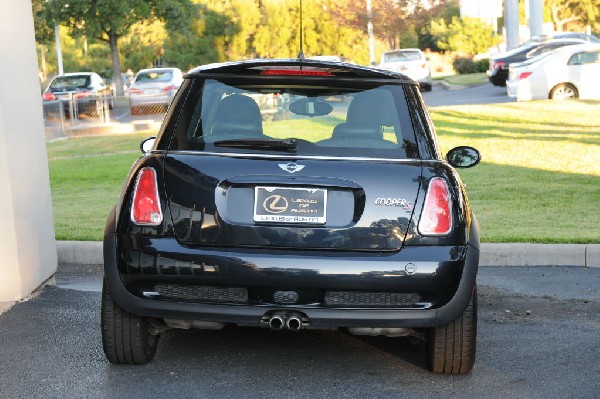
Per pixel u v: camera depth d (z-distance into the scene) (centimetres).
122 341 536
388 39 5559
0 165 695
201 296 499
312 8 5869
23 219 724
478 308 723
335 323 496
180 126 520
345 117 521
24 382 524
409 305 496
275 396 504
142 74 3344
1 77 686
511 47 4341
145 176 504
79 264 884
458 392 515
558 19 8169
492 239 925
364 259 489
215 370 549
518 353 594
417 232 496
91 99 3095
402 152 512
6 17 701
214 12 6219
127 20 4616
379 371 553
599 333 645
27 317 670
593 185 1345
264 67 528
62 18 4584
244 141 510
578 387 525
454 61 6150
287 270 486
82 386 517
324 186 495
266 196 495
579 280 820
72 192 1450
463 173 1500
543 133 1948
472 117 2308
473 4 5272
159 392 507
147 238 497
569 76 2736
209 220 494
